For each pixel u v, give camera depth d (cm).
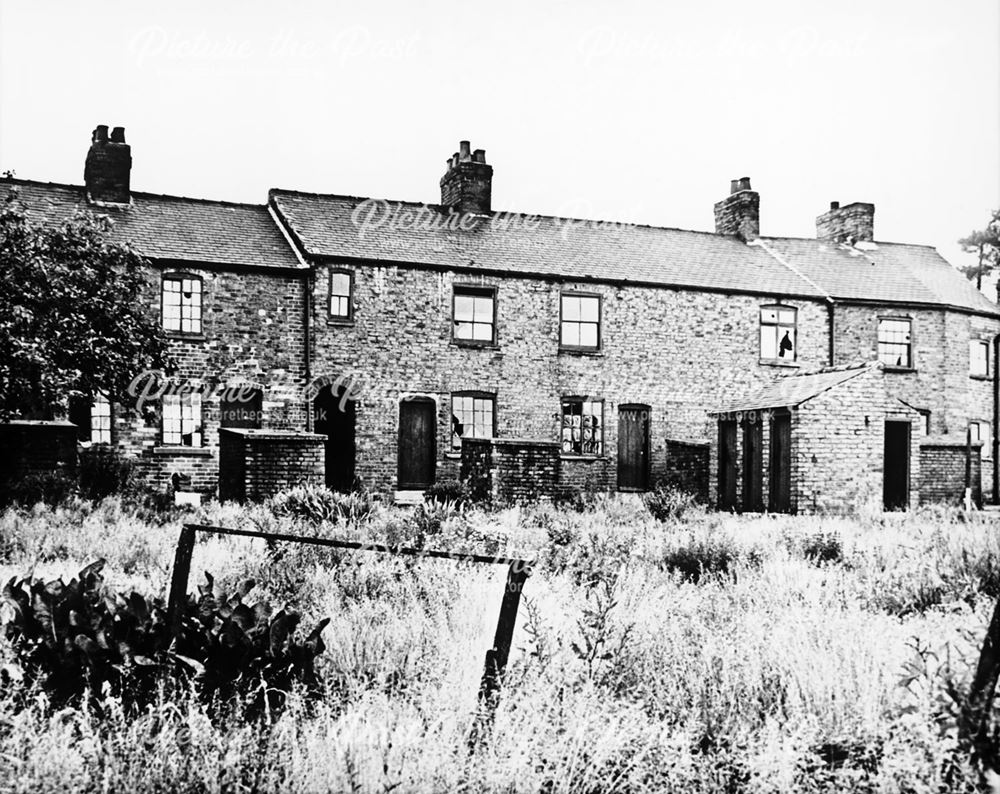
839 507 1989
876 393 2030
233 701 473
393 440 2380
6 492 1545
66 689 477
